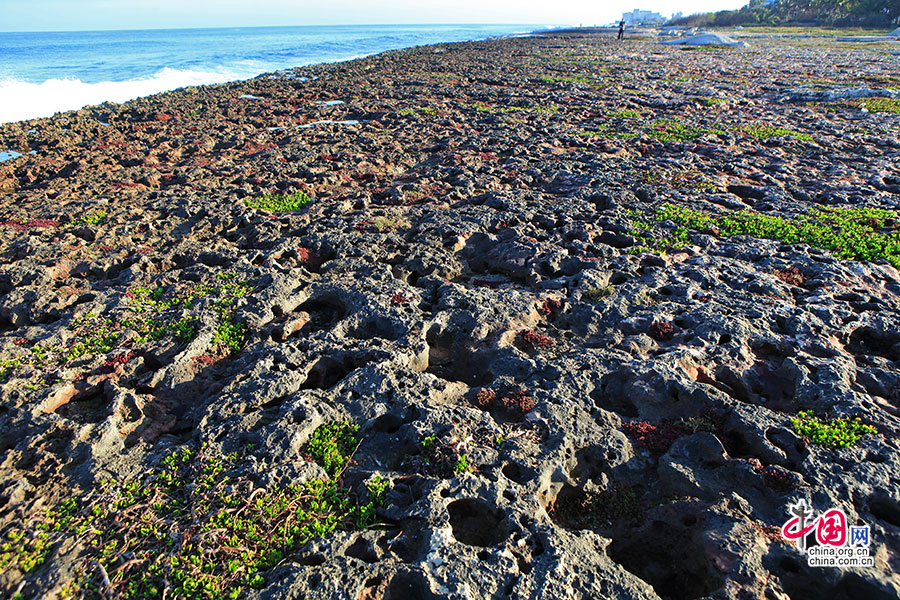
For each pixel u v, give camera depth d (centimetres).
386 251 1510
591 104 3703
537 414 866
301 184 2150
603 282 1270
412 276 1412
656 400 904
